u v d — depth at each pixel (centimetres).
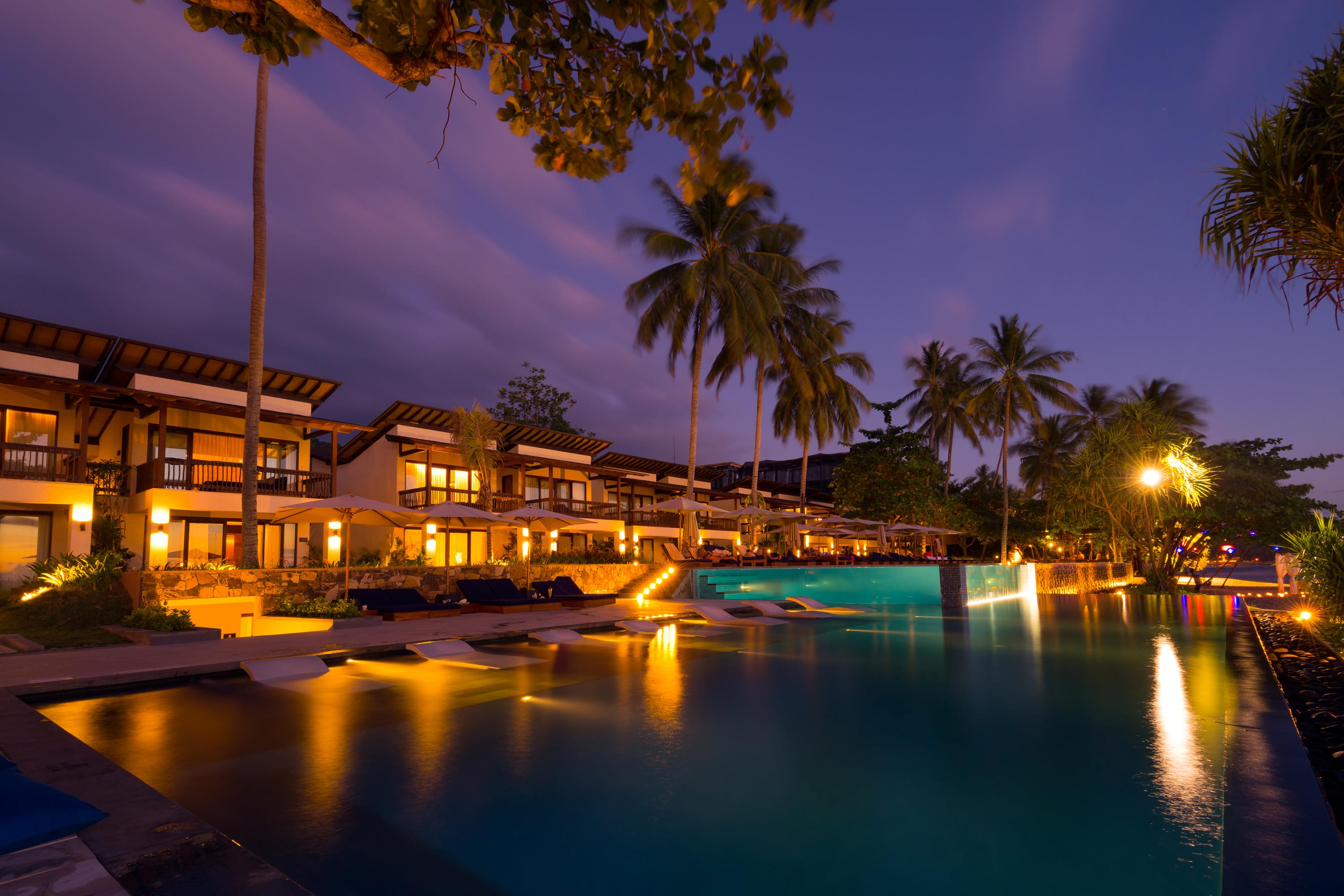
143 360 1989
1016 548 4791
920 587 2462
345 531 1695
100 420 2055
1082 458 2903
